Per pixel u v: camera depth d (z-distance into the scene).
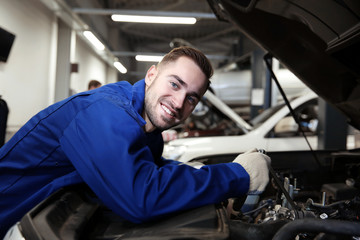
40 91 5.48
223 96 7.70
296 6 0.84
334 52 0.94
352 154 1.37
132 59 14.56
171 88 0.75
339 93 1.22
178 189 0.60
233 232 0.65
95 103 0.67
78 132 0.64
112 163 0.58
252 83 7.04
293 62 1.20
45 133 0.75
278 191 1.00
